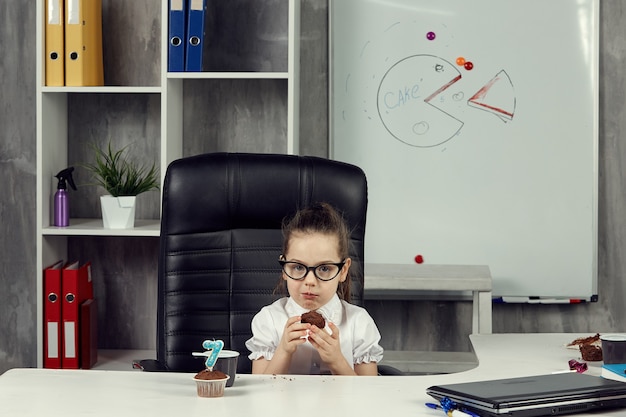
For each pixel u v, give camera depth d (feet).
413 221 11.82
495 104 11.69
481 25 11.63
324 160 8.02
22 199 12.01
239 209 7.79
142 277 12.02
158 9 11.71
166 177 7.80
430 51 11.68
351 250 7.88
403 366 11.23
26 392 5.64
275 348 7.11
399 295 11.80
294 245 6.75
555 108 11.66
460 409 5.19
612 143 11.69
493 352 7.04
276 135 11.82
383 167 11.79
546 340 7.51
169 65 10.65
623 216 11.75
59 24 10.66
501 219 11.75
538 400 5.16
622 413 5.31
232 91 11.80
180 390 5.73
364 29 11.69
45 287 10.75
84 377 6.05
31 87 11.91
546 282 11.75
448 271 11.00
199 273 7.74
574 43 11.59
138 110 11.84
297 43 11.21
